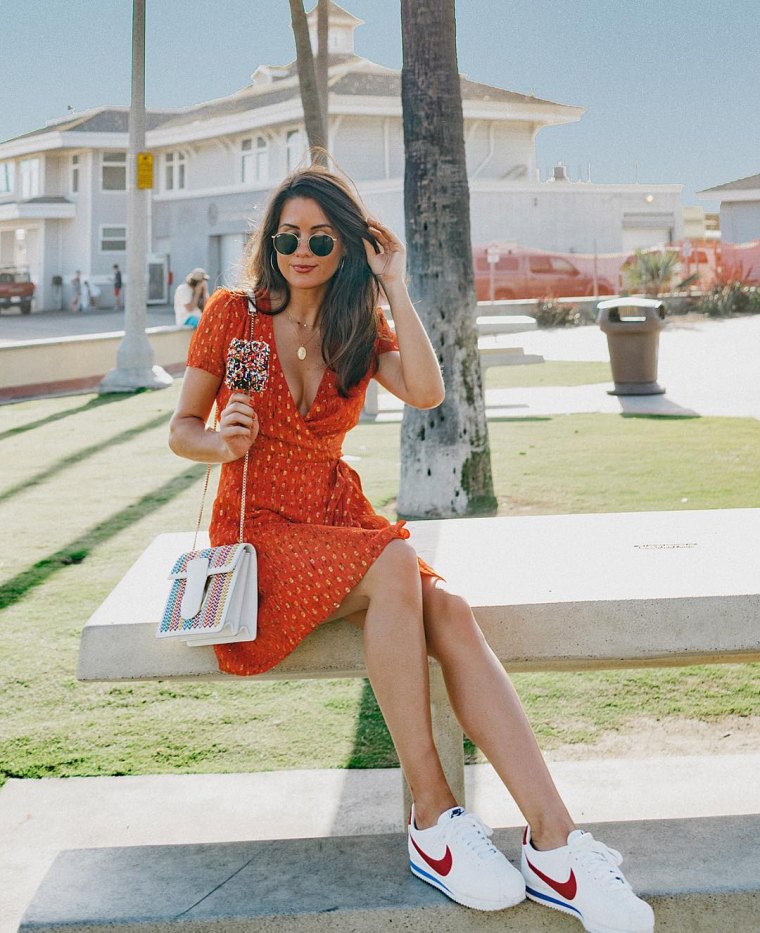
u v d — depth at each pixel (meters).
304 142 36.34
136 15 14.16
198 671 2.33
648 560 2.70
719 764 3.19
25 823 2.94
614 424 10.08
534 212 34.19
